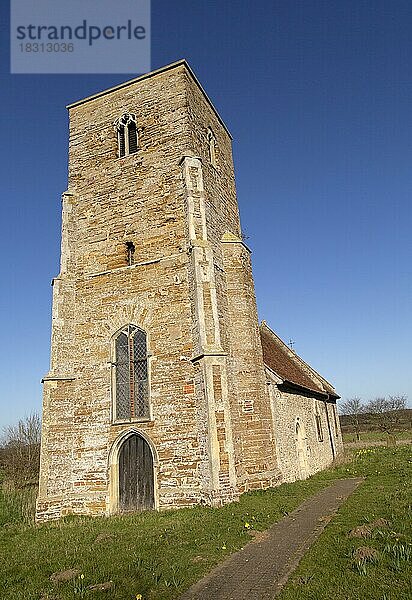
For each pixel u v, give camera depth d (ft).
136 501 48.88
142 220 57.52
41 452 50.34
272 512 39.34
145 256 55.98
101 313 56.08
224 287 59.52
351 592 19.71
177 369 50.21
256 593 21.79
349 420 239.09
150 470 49.16
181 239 54.60
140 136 61.16
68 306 57.21
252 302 62.08
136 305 54.39
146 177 58.95
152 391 50.65
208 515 39.70
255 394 55.67
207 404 45.75
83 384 54.19
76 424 53.06
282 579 23.18
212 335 49.24
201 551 29.17
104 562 28.07
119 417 51.98
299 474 66.54
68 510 50.03
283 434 62.18
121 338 54.60
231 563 26.81
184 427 48.16
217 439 45.03
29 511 56.44
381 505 37.19
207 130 66.90
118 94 64.34
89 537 36.68
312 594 20.24
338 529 31.17
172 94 60.95
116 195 60.08
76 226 61.31
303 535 31.40
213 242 58.90
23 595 23.61
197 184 56.08
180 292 52.49
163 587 23.24
